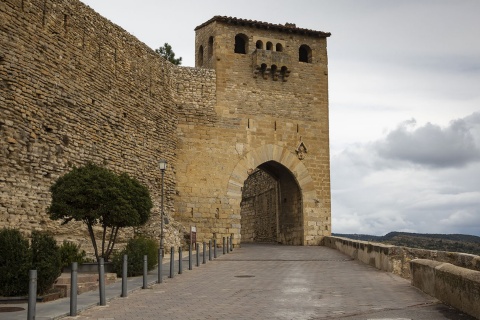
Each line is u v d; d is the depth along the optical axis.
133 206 19.41
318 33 42.25
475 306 10.14
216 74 39.38
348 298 13.23
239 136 39.19
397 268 19.45
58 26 24.53
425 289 13.79
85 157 26.34
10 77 20.81
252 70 40.34
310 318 10.58
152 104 34.50
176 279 17.88
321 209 40.66
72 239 23.27
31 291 9.40
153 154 34.31
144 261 15.64
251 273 19.81
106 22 29.44
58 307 11.88
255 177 53.06
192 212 37.31
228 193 38.34
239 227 38.16
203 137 38.34
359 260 25.20
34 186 21.84
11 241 13.09
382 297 13.27
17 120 21.08
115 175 19.59
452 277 11.50
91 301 12.80
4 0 20.72
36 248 13.50
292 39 41.84
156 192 34.38
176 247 31.89
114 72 29.98
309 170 40.81
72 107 25.34
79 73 26.19
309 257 27.66
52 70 23.81
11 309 11.58
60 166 23.91
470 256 13.88
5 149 20.25
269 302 12.75
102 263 12.65
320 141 41.44
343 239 31.66
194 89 38.69
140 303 12.79
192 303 12.74
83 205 18.39
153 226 30.64
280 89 40.88
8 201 20.14
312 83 41.88
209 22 40.72
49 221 22.52
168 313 11.36
